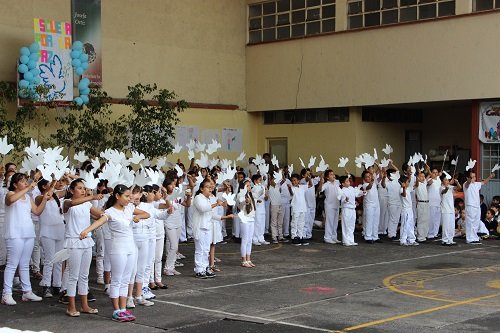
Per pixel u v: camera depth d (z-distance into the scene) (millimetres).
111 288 9344
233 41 24594
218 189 15523
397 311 9805
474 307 10047
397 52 20984
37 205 10703
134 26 21812
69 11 20234
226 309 10008
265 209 18672
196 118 23250
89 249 9586
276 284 11938
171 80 22766
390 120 23281
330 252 16031
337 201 17719
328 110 23125
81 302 9977
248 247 13898
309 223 18500
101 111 20234
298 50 23375
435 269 13508
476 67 19391
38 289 11469
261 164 18594
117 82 21359
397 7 21141
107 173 9578
